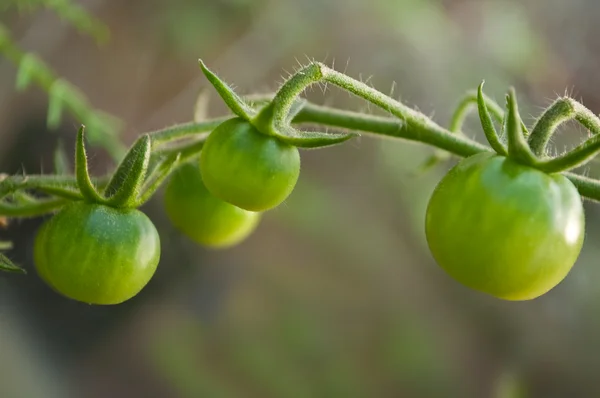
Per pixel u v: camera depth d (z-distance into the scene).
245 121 0.24
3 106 0.48
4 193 0.25
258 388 0.58
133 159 0.25
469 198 0.23
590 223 0.61
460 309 0.65
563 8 0.66
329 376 0.60
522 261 0.23
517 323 0.64
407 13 0.61
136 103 0.57
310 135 0.24
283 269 0.63
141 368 0.55
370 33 0.61
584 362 0.62
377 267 0.64
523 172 0.23
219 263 0.61
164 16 0.56
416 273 0.66
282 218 0.63
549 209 0.23
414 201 0.65
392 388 0.61
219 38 0.58
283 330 0.61
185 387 0.56
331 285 0.63
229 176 0.24
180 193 0.28
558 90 0.65
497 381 0.63
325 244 0.63
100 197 0.25
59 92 0.32
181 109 0.56
